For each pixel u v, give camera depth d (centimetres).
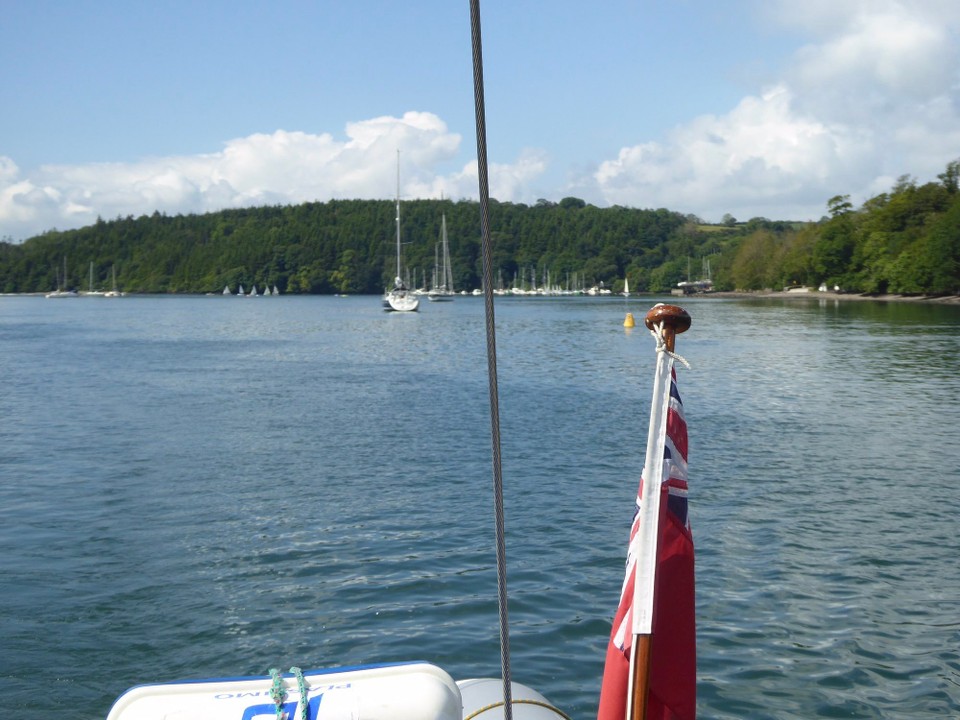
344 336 7231
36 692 878
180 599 1116
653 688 322
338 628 1025
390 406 2895
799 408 2825
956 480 1759
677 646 326
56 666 934
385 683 326
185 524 1460
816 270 16488
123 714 315
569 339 6562
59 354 5303
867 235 15025
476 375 3953
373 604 1094
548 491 1672
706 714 821
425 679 328
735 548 1304
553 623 1027
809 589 1134
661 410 331
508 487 1709
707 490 1672
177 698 319
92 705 858
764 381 3612
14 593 1138
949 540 1342
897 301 13588
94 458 2036
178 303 19438
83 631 1020
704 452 2056
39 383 3650
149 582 1180
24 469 1912
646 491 322
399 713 317
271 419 2614
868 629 1005
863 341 5888
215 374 4041
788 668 910
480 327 8544
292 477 1812
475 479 1781
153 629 1026
